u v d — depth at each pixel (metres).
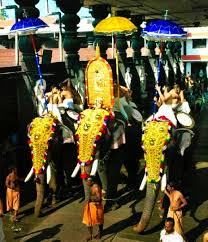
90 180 7.22
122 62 15.37
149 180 6.74
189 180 9.67
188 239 6.79
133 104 9.25
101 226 6.82
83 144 7.27
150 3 14.51
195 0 14.07
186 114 7.59
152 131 6.88
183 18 20.05
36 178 7.66
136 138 9.21
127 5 14.73
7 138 9.48
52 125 7.82
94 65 7.83
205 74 30.75
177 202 6.58
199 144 13.34
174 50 24.59
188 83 22.66
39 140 7.59
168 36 7.83
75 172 7.41
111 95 7.76
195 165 10.86
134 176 9.34
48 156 7.73
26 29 8.19
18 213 8.04
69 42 11.49
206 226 7.26
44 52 11.26
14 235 7.09
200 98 20.73
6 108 9.59
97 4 13.70
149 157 6.78
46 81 10.55
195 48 30.19
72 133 8.32
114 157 8.06
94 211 6.68
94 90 7.90
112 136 7.74
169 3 14.66
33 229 7.31
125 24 8.45
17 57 10.62
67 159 8.93
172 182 6.89
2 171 8.98
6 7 10.66
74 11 11.39
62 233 7.12
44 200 8.61
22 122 9.94
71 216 7.82
